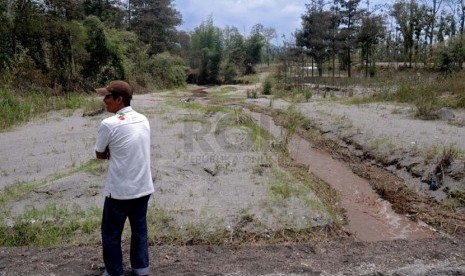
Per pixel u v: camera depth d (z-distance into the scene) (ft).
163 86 123.95
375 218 23.57
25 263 16.35
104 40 90.02
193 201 22.56
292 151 37.19
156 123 41.60
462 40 86.89
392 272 15.85
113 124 14.01
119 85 14.42
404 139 34.17
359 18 124.06
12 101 47.01
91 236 19.02
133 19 154.10
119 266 14.56
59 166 27.89
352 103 57.36
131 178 14.15
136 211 14.70
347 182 29.63
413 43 133.08
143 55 118.32
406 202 25.30
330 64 149.18
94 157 29.25
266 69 175.11
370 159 33.50
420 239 19.99
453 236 20.92
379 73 98.43
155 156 29.63
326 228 21.07
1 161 29.32
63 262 16.44
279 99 74.28
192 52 156.15
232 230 19.95
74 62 80.74
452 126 38.55
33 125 41.83
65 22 79.10
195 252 17.87
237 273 15.69
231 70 154.20
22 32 71.15
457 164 26.30
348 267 16.37
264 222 20.75
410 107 48.88
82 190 23.11
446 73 70.95
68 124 41.86
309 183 27.99
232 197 23.26
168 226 19.88
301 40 126.21
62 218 20.21
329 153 37.27
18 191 23.17
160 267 16.16
